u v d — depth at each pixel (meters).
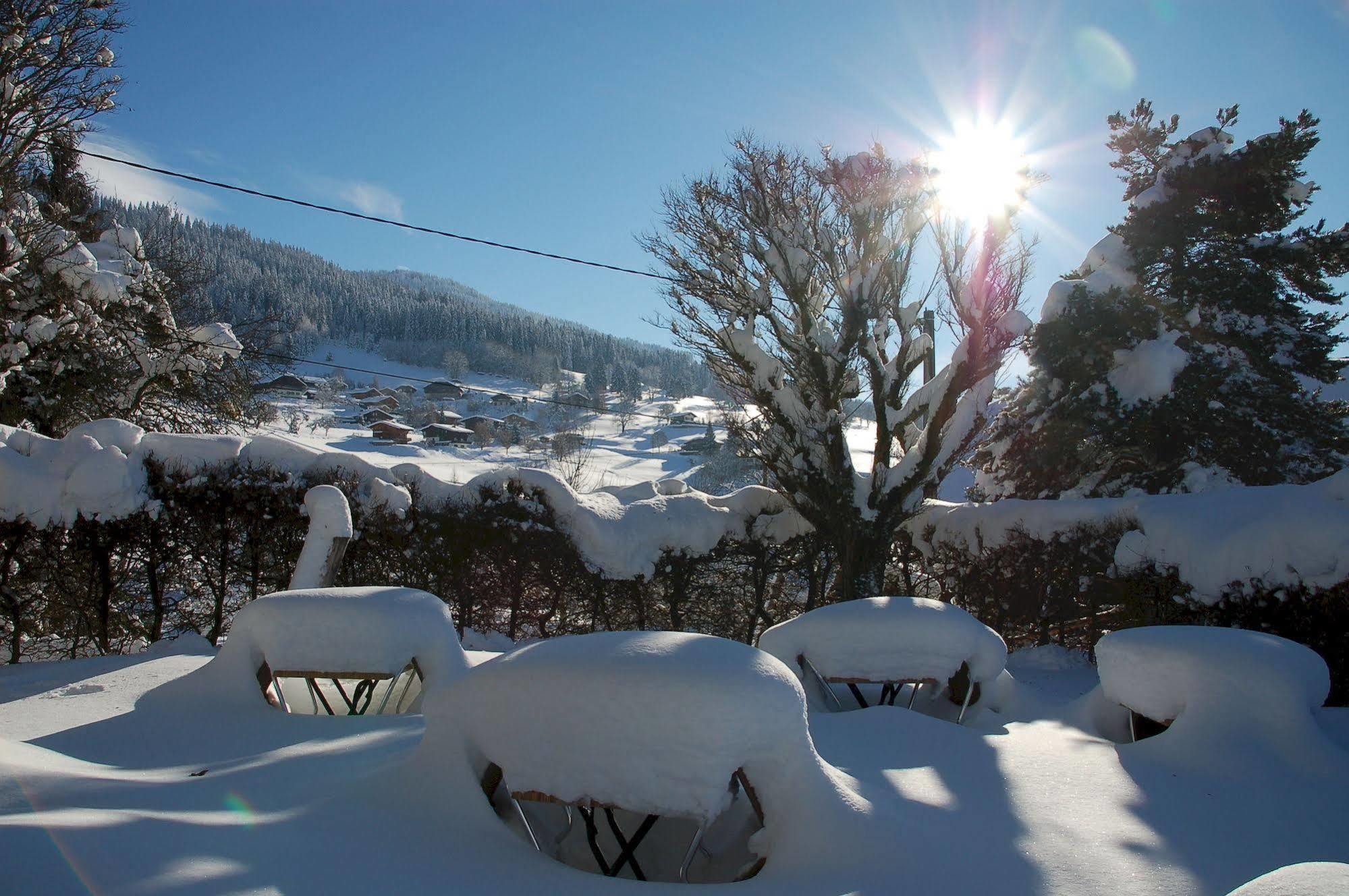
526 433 80.88
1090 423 15.91
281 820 3.89
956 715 7.32
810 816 3.96
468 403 108.38
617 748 3.91
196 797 4.31
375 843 3.71
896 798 4.48
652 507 12.70
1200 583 9.63
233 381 19.25
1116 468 16.75
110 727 6.05
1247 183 16.58
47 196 18.20
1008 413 17.78
